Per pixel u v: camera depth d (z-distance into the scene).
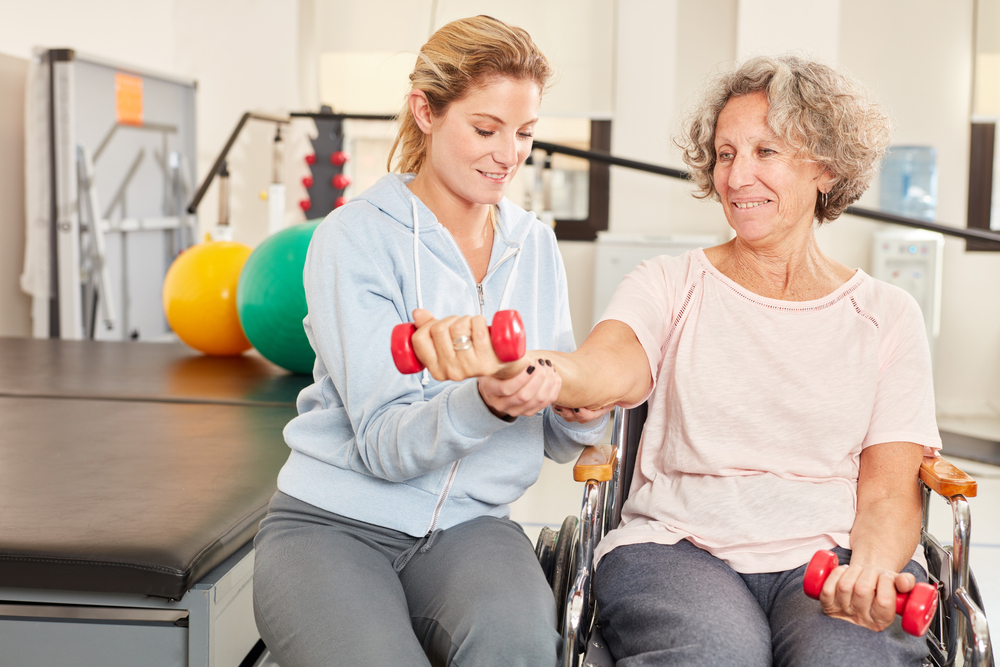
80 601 1.30
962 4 4.77
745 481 1.24
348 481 1.21
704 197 1.42
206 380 2.68
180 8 5.31
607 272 4.89
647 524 1.25
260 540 1.23
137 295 4.71
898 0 4.80
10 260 4.25
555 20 5.04
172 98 5.00
